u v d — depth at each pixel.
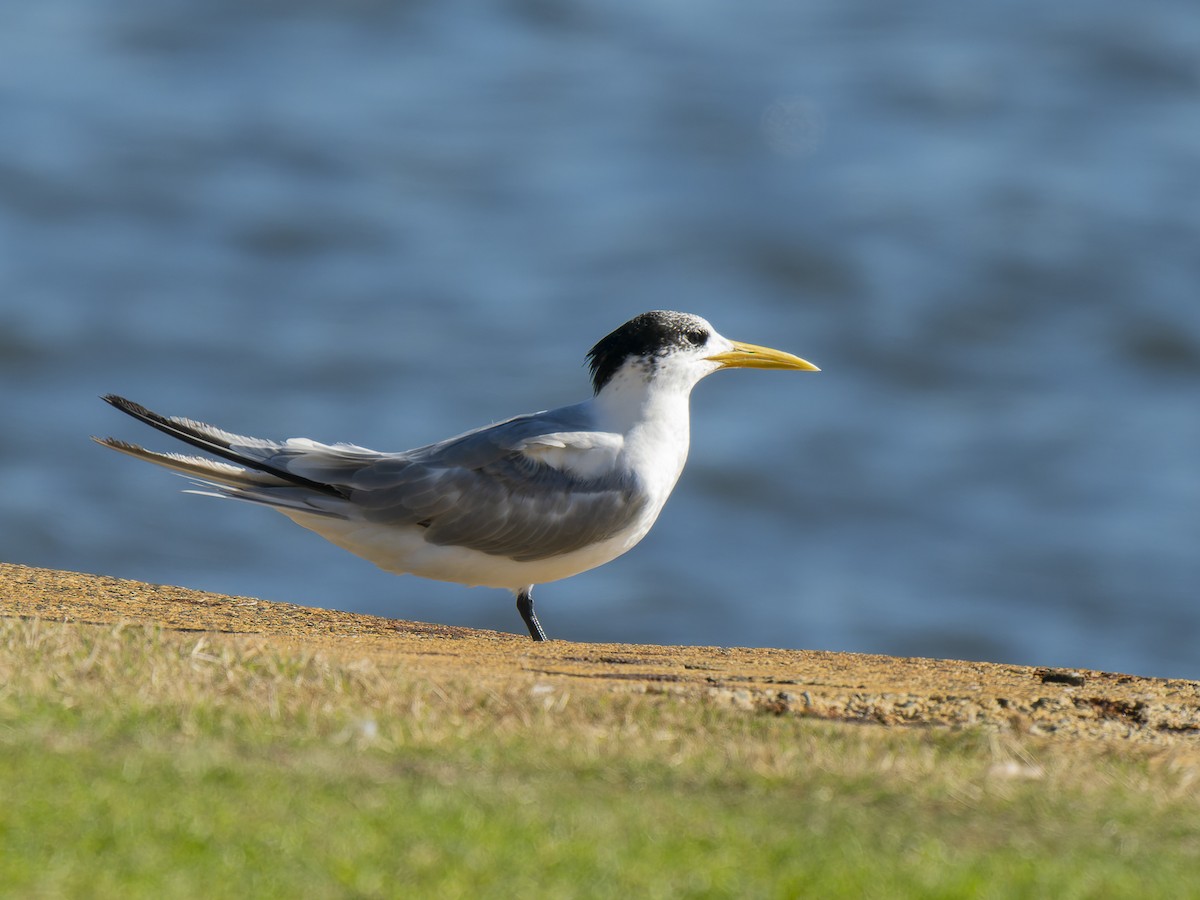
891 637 22.89
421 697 7.33
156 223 37.81
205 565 23.81
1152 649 22.64
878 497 27.06
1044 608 23.70
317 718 6.82
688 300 34.78
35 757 5.91
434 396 29.88
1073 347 33.06
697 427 29.25
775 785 6.43
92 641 7.88
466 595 23.34
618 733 7.01
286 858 5.20
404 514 10.26
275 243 37.09
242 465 10.31
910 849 5.70
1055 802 6.42
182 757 6.03
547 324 33.41
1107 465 28.12
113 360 30.70
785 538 25.86
